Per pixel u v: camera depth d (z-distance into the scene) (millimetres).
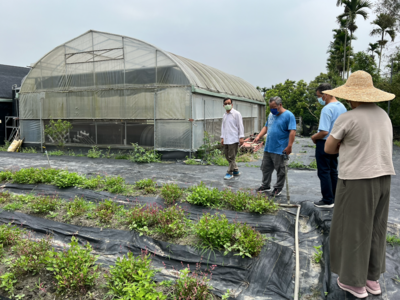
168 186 5555
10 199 5496
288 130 5000
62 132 12547
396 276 3039
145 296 2510
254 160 11344
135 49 10922
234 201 4844
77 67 11953
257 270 3199
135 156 10125
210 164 9531
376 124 2545
